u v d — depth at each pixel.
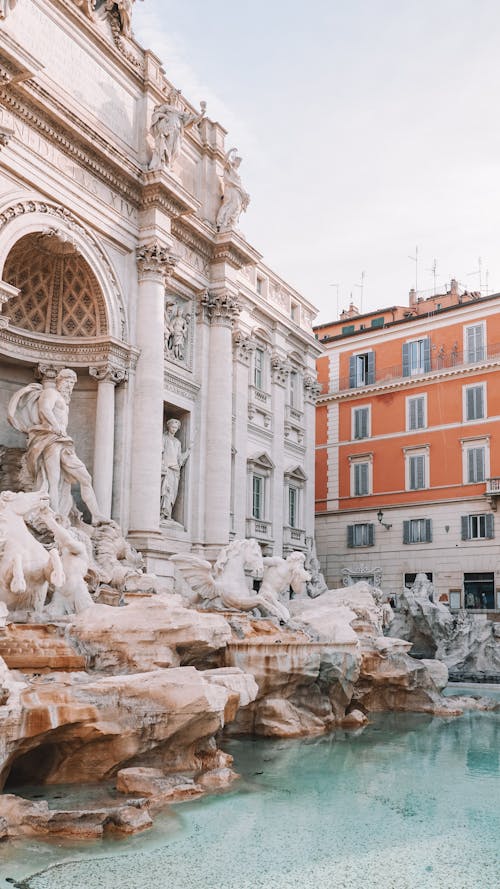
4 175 24.59
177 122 30.98
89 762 13.34
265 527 39.59
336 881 9.70
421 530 50.31
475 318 50.22
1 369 27.94
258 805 12.95
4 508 17.12
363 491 53.22
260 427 40.00
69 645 15.55
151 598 17.59
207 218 35.22
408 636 38.91
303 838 11.33
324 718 21.16
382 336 54.28
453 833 11.77
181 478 33.12
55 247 27.33
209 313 35.03
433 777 15.52
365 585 32.91
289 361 44.53
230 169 36.06
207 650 17.89
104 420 28.23
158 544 28.66
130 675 14.26
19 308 28.02
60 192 26.52
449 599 48.44
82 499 27.59
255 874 9.87
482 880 9.84
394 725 22.56
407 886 9.59
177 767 14.36
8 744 11.90
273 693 19.97
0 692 11.95
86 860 10.16
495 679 34.34
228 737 19.11
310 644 20.95
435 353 51.53
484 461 48.38
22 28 25.89
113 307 28.73
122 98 30.41
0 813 11.16
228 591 24.00
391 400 52.97
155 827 11.49
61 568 16.89
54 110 25.52
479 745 19.28
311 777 15.16
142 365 29.55
